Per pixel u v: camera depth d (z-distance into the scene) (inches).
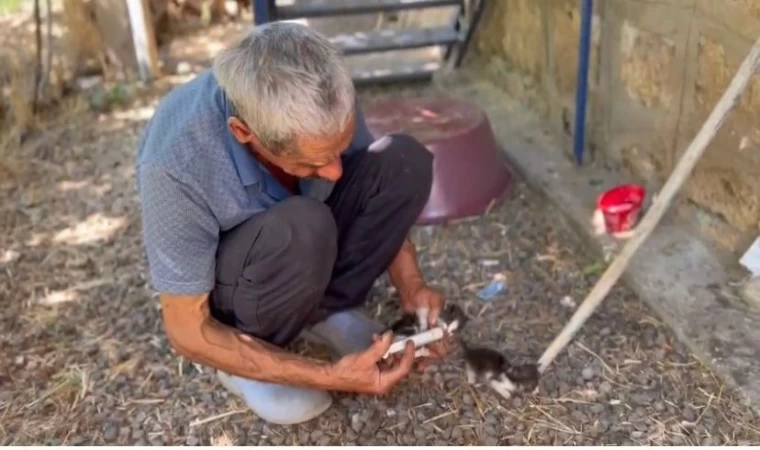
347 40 149.4
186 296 65.4
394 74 151.7
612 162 111.0
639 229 77.7
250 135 60.3
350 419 78.7
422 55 160.6
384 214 76.3
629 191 99.3
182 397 82.8
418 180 75.8
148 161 62.7
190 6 181.5
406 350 71.7
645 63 99.1
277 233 66.3
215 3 181.8
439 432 77.1
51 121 142.6
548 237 103.7
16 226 113.6
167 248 64.1
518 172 117.6
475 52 149.9
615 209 96.8
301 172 61.5
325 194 75.2
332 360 84.9
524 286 95.6
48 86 148.1
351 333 81.3
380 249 78.2
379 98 148.3
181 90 66.4
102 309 95.9
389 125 110.0
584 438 75.8
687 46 91.0
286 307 71.3
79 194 120.9
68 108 146.2
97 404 82.7
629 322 88.0
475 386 81.6
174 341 68.7
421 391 81.3
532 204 110.7
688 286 89.4
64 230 112.3
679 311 86.4
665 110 97.3
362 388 69.8
